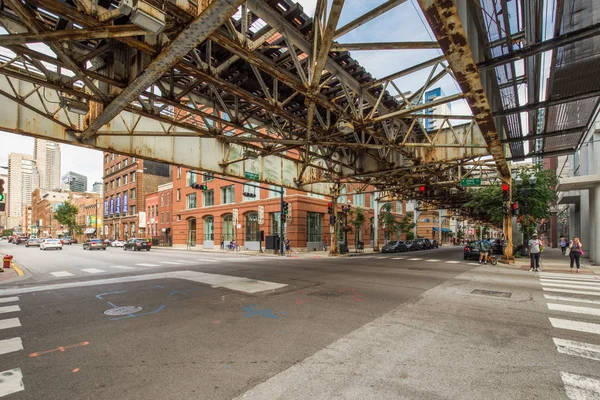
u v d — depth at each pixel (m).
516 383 3.90
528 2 7.01
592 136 20.22
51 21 7.67
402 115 10.87
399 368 4.31
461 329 5.98
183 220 48.28
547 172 26.11
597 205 18.50
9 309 7.74
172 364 4.47
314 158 19.64
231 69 10.10
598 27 6.83
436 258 24.30
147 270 16.14
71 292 9.90
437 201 34.81
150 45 6.48
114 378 4.06
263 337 5.56
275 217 35.41
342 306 7.79
